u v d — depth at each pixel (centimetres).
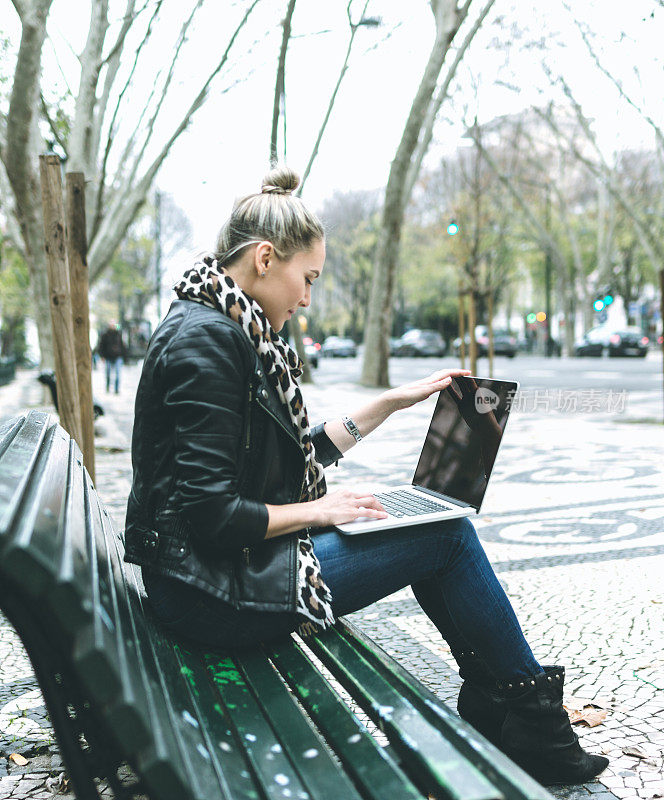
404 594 389
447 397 243
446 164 3400
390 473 745
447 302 5650
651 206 3566
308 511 178
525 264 4912
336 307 7044
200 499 161
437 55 1609
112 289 5919
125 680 108
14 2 1010
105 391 2208
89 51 1084
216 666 170
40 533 109
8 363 3156
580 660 293
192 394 163
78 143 1123
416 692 144
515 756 202
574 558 431
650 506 555
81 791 127
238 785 125
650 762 216
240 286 184
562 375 2348
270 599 171
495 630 197
